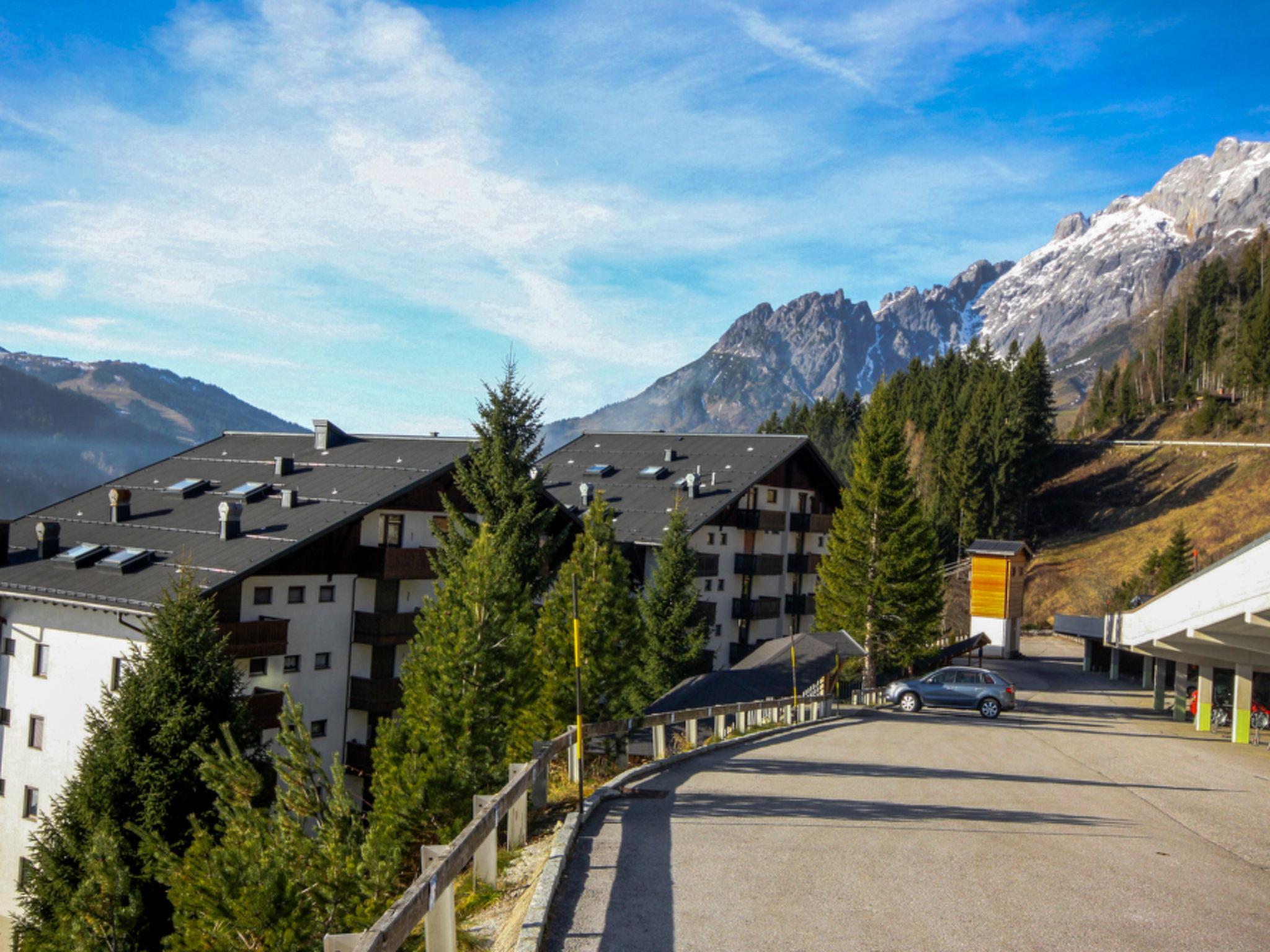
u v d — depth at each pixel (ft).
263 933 32.22
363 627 108.68
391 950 17.48
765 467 170.09
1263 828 45.37
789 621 192.03
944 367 512.22
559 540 91.97
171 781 62.44
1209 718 116.47
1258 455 334.03
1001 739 86.43
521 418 88.89
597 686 82.28
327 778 38.19
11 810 102.53
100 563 101.19
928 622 159.12
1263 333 388.16
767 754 65.57
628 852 33.14
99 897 52.01
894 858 33.63
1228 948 24.82
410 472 114.93
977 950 23.90
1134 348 565.53
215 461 134.92
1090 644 220.02
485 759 54.13
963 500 340.18
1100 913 27.63
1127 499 349.00
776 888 28.96
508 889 29.01
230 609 95.30
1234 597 82.64
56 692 100.12
